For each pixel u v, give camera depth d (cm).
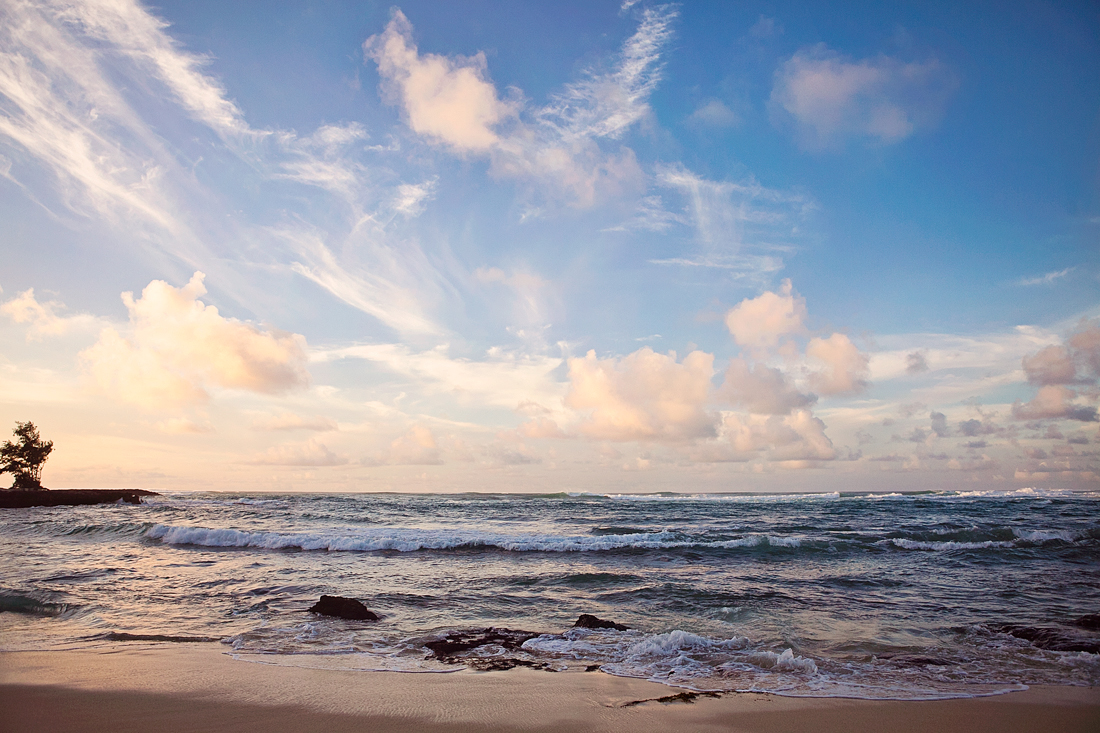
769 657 799
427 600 1199
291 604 1147
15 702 587
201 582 1372
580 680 694
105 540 2258
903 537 2281
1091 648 860
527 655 809
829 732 537
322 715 562
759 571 1617
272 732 516
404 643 872
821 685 686
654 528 2905
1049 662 796
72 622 992
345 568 1623
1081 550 1983
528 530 2856
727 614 1098
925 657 817
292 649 831
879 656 823
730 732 535
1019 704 624
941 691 667
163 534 2250
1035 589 1341
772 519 3528
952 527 2844
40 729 518
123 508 4544
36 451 6128
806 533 2538
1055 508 4419
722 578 1494
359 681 678
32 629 940
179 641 873
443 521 3416
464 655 806
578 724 548
